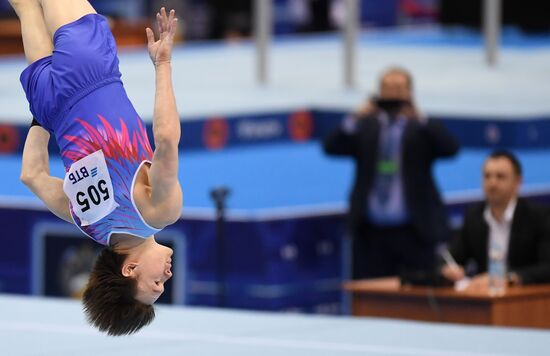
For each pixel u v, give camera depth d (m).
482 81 42.75
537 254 23.02
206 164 32.50
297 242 26.80
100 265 15.46
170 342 20.39
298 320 21.88
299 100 37.16
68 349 19.98
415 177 25.17
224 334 20.91
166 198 14.95
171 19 15.08
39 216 27.48
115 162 15.23
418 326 21.38
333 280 27.50
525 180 31.41
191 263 26.45
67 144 15.52
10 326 21.41
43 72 15.81
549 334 20.88
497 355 19.56
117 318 15.29
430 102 37.56
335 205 27.80
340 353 19.67
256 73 41.75
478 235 23.30
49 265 27.42
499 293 22.38
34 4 16.23
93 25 15.95
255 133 35.34
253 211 26.66
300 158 33.88
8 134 33.81
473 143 35.53
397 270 25.53
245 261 26.28
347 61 40.19
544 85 41.97
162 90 14.97
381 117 25.36
